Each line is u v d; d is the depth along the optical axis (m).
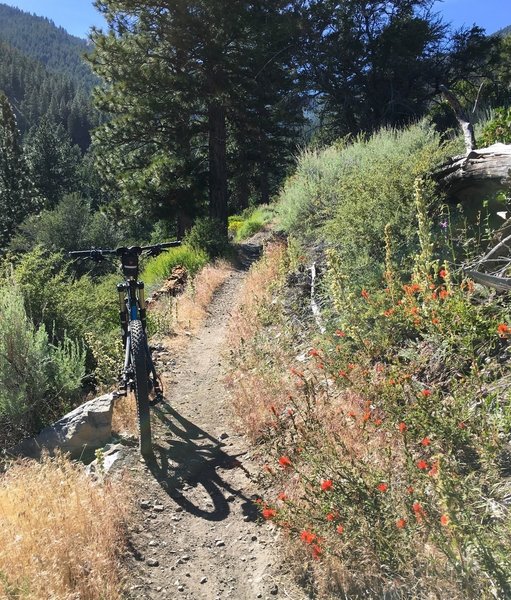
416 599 2.79
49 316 7.50
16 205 56.75
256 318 8.32
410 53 23.45
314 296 7.38
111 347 7.27
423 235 4.89
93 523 3.60
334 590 3.11
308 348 6.36
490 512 2.95
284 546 3.49
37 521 3.53
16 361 5.80
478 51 24.45
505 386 3.71
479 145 7.80
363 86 24.50
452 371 4.20
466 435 3.36
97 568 3.22
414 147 9.19
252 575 3.39
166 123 25.02
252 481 4.31
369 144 10.79
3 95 57.91
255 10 23.58
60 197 68.06
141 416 4.79
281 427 4.87
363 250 6.54
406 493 3.24
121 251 5.58
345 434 4.07
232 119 25.59
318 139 26.16
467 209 6.41
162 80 22.75
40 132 73.19
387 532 3.01
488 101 19.14
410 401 4.00
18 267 7.70
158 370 7.30
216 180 24.98
